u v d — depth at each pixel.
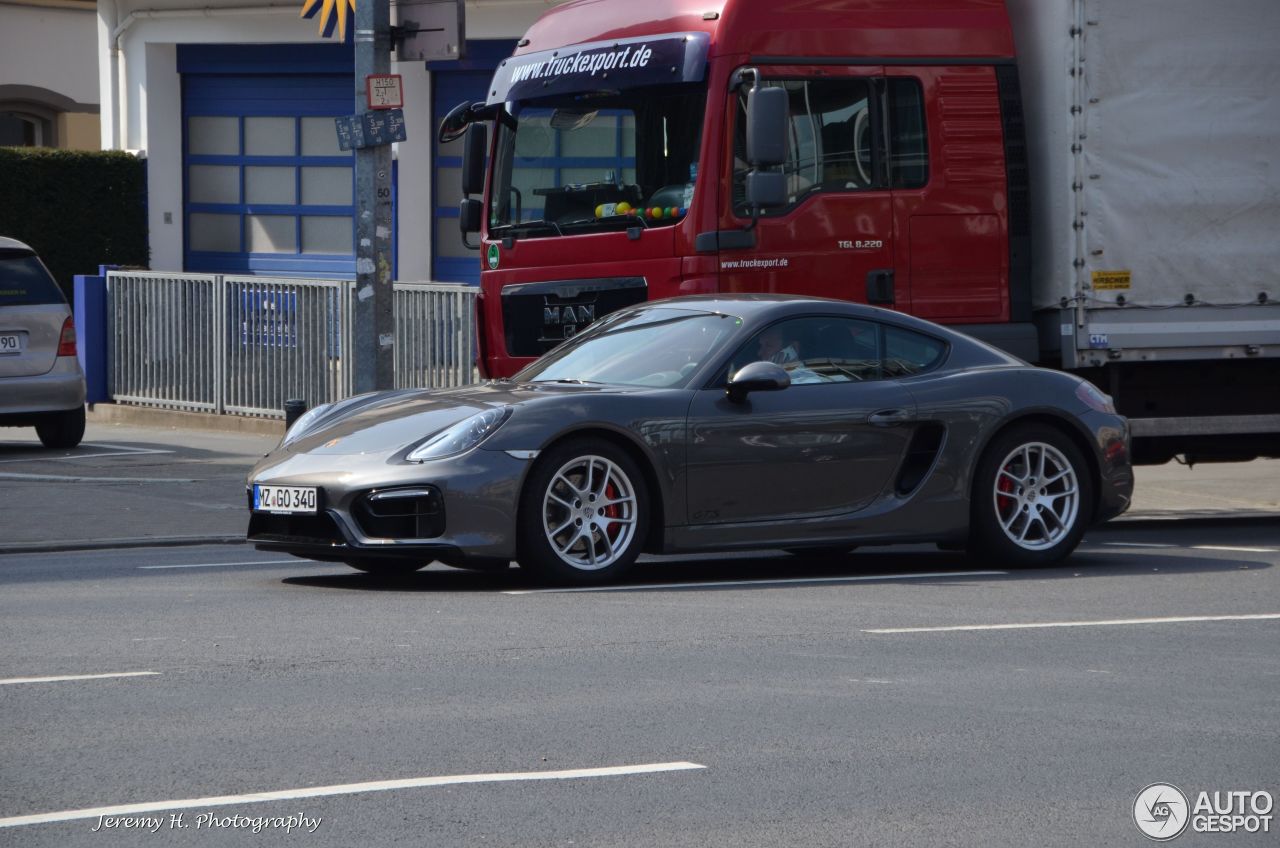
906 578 29.52
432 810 15.13
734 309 29.92
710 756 17.08
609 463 27.70
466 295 50.34
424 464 26.72
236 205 83.19
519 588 27.81
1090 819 15.24
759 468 28.52
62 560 32.81
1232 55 36.69
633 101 36.69
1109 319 36.34
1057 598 27.23
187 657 21.67
